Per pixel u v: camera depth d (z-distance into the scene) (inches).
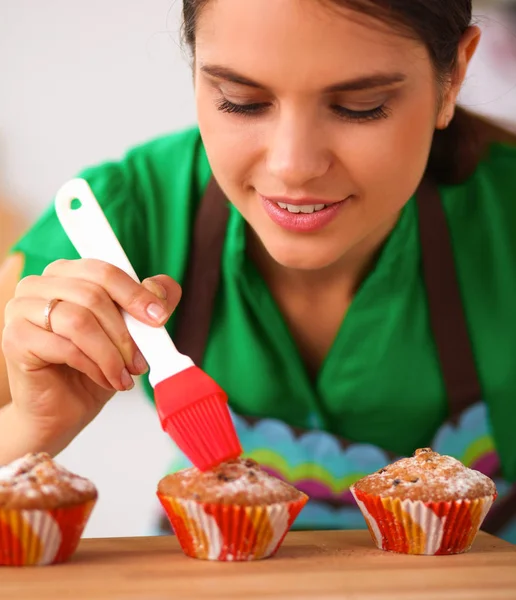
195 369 36.7
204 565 35.0
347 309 50.6
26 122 102.7
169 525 58.6
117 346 40.1
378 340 50.8
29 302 41.2
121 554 36.7
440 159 52.6
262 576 33.6
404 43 35.8
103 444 98.8
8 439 44.3
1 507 33.2
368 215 39.6
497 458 53.5
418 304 51.8
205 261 52.1
